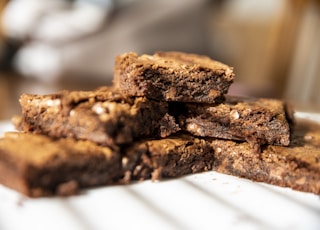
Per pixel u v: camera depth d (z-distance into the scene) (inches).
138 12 20.5
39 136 8.0
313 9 22.4
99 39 20.2
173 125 8.7
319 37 23.2
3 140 7.8
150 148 8.2
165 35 20.6
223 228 6.6
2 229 6.2
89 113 7.7
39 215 6.6
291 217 7.0
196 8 20.9
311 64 23.8
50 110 8.0
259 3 26.9
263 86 18.9
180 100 8.7
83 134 7.8
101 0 21.1
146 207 7.1
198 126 9.0
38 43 21.0
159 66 8.4
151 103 8.4
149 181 8.2
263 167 8.5
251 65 27.3
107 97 8.1
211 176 8.7
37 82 18.4
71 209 6.8
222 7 27.1
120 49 20.2
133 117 8.0
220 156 8.9
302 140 9.2
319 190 7.9
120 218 6.7
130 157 7.9
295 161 8.1
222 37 27.3
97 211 6.8
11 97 14.8
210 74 8.8
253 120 8.8
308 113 13.0
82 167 7.4
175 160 8.4
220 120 8.9
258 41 26.8
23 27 21.2
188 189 7.9
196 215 6.9
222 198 7.6
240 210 7.1
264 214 7.0
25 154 7.1
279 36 22.5
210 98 8.9
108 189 7.6
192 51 21.2
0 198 7.0
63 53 20.2
